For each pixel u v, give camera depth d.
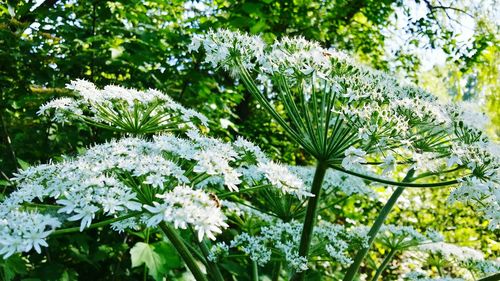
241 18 4.67
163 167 2.37
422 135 3.16
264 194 3.72
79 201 2.15
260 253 3.09
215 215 2.07
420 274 4.30
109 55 4.32
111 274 3.97
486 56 10.23
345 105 3.06
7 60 3.79
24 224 2.03
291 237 3.50
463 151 2.74
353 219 7.45
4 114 3.89
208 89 4.83
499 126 10.72
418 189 9.00
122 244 3.84
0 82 3.86
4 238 1.97
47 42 4.27
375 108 2.73
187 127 3.42
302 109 3.18
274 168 2.63
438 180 8.84
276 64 3.16
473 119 3.36
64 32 4.37
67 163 2.48
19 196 2.35
